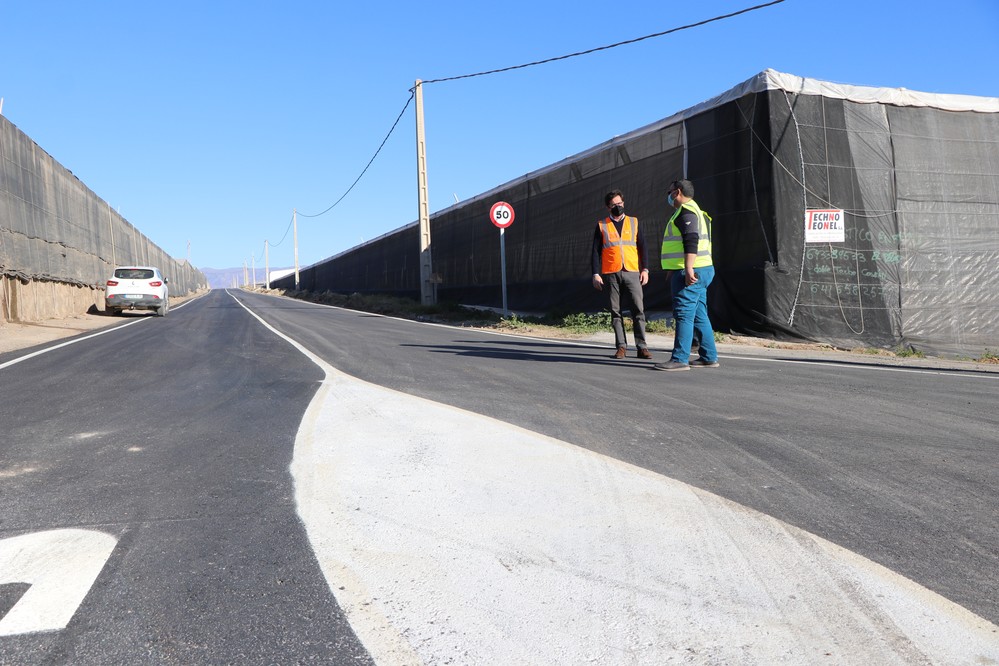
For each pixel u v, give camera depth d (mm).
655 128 14625
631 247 8078
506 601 2055
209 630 1908
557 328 14477
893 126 12688
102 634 1887
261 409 5012
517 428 4180
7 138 15469
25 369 7754
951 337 12570
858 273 12266
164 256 52500
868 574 2209
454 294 27359
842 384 6086
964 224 12922
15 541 2531
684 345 7066
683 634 1863
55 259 19188
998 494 2988
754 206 12164
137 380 6672
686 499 2912
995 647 1792
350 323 17047
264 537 2557
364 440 3926
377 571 2264
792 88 12055
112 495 3055
